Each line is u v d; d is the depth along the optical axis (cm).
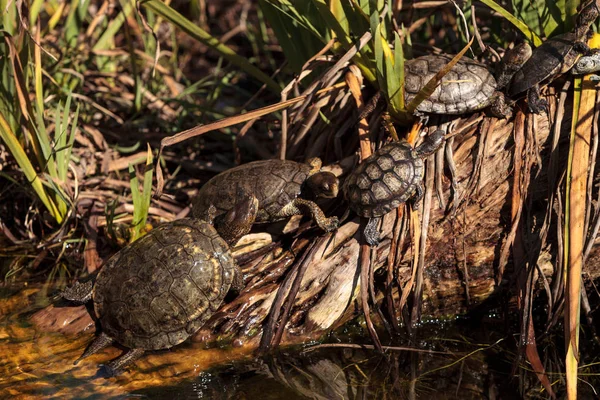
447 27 1232
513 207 931
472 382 866
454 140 961
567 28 973
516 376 873
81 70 1344
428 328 982
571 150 869
